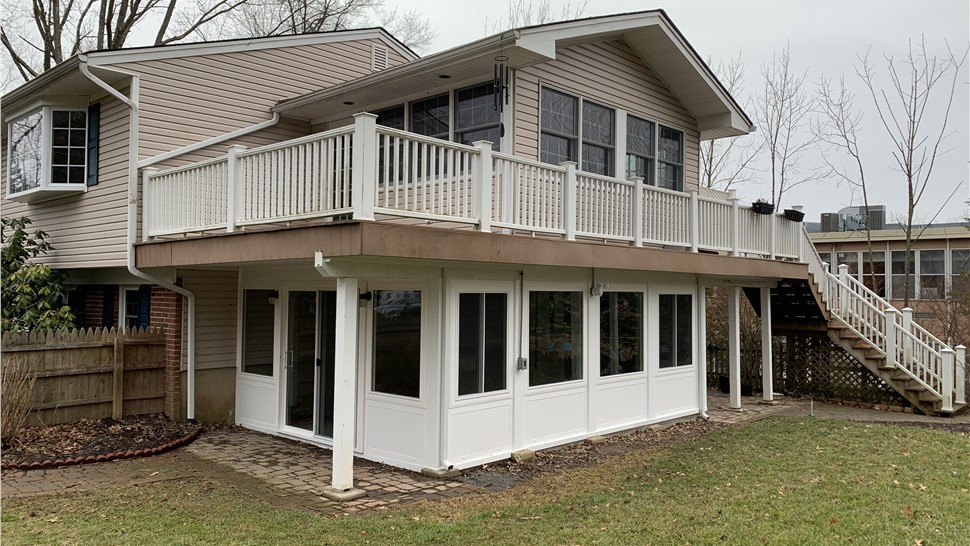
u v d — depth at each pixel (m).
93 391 9.40
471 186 7.48
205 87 10.71
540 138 9.59
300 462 8.03
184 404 10.05
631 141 11.52
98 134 10.60
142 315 11.00
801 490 6.75
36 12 20.09
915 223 28.42
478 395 7.93
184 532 5.34
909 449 8.73
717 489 6.82
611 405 9.91
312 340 9.23
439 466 7.53
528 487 7.04
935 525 5.65
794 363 14.52
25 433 8.39
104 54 9.43
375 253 6.02
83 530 5.32
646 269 9.37
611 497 6.58
